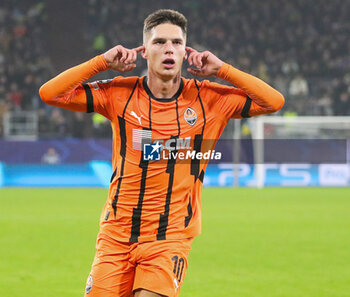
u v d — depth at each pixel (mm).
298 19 107062
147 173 12586
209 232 37031
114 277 12547
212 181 73500
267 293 22000
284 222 41625
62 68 100688
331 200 56781
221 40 103125
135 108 12719
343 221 42281
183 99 12820
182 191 12805
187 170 12844
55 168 71562
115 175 12867
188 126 12773
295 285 23281
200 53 12891
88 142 71812
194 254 29859
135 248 12539
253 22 106125
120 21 105375
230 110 13117
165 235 12539
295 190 67938
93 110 13039
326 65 99688
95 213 46156
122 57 12617
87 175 71750
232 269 26266
